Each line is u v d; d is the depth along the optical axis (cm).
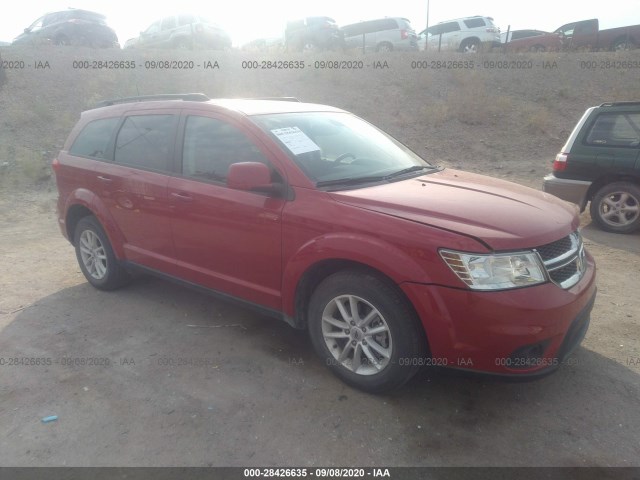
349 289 322
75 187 507
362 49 2161
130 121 471
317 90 1666
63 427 306
